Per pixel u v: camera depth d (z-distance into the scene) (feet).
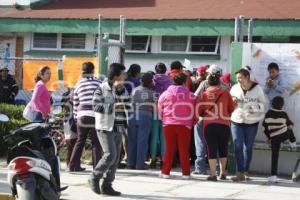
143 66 79.10
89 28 78.23
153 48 79.56
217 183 39.37
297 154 42.83
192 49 77.92
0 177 38.93
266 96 42.27
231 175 42.83
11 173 27.02
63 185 36.73
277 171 42.39
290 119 42.37
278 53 42.57
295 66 42.14
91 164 45.68
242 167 40.37
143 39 79.92
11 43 84.17
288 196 35.50
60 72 50.19
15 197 29.17
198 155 42.60
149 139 45.01
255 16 72.02
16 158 27.04
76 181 38.34
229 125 40.11
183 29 74.33
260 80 42.91
